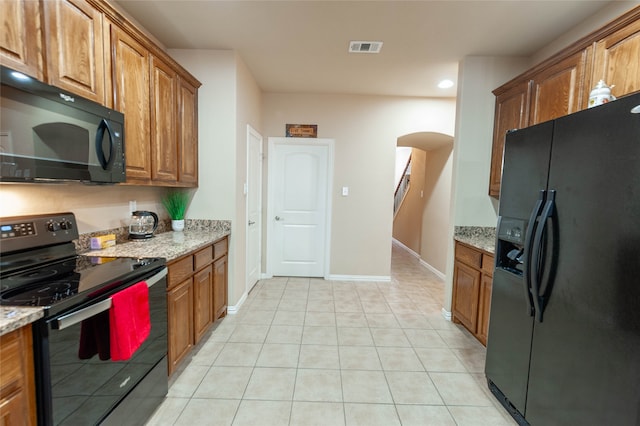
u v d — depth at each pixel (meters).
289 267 4.19
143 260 1.57
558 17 2.10
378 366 2.08
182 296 1.91
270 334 2.51
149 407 1.54
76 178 1.34
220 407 1.66
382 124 3.91
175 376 1.92
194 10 2.10
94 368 1.17
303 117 3.91
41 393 1.00
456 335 2.56
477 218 2.81
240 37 2.47
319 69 3.09
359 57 2.79
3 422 0.90
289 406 1.68
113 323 1.21
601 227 1.13
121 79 1.70
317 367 2.05
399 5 1.99
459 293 2.72
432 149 4.84
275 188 4.06
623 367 1.05
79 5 1.40
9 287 1.15
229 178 2.77
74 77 1.38
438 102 3.88
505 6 1.98
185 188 2.79
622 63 1.56
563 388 1.29
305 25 2.27
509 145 1.70
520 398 1.56
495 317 1.79
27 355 0.96
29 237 1.39
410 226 6.17
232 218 2.80
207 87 2.72
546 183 1.41
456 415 1.64
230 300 2.87
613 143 1.09
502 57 2.71
